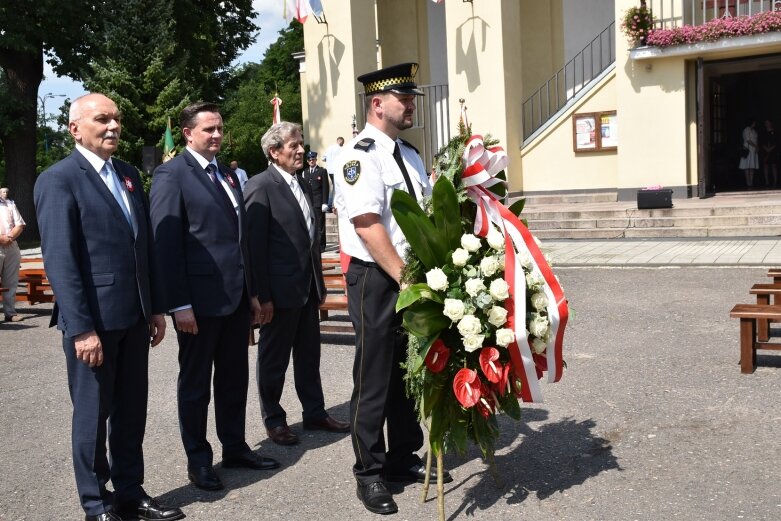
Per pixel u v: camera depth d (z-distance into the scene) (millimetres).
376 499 4039
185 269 4508
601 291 9914
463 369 3793
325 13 20062
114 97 21953
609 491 4074
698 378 5961
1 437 5668
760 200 16141
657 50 17219
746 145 20000
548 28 20688
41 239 3814
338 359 7430
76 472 3947
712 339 7148
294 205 5285
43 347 9062
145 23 23469
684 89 17453
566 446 4754
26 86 25047
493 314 3719
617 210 15984
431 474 4375
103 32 23859
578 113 18891
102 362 3926
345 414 5766
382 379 4086
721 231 14492
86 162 3977
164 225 4453
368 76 4090
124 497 4141
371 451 4117
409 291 3668
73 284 3779
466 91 19016
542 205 18328
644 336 7438
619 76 17953
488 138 4016
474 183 3873
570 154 19094
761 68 18891
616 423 5094
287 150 5277
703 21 17312
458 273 3801
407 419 4379
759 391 5551
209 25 28703
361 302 4102
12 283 11062
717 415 5102
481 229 3869
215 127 4625
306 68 20547
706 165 18734
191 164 4609
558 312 3936
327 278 9180
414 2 22578
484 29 18625
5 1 22906
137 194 4164
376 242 3906
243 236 4703
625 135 18031
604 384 5961
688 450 4547
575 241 15258
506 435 5020
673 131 17641
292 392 6406
